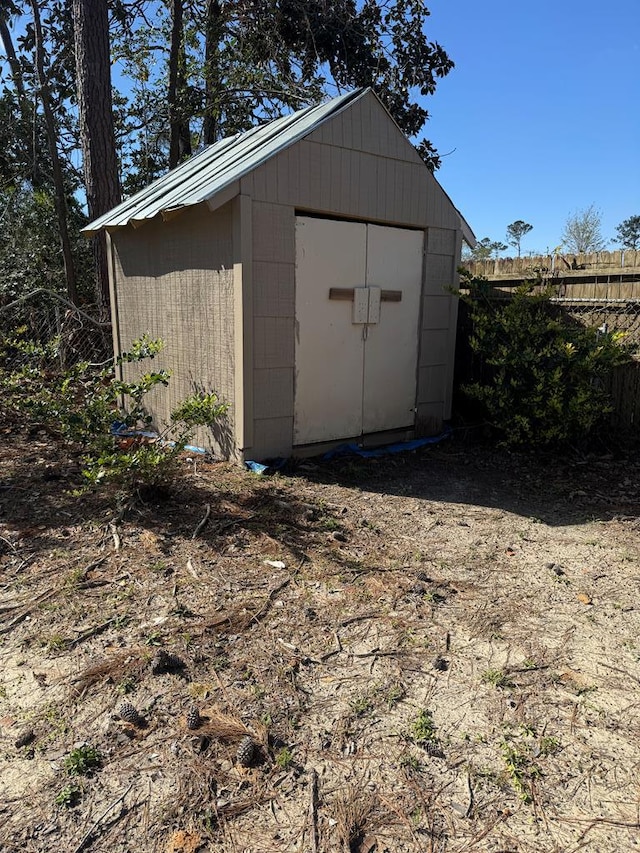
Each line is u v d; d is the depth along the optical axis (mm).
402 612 2961
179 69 12477
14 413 6277
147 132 12461
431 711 2264
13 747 2039
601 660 2607
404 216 5719
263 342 4891
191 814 1792
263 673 2451
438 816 1812
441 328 6344
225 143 6523
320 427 5500
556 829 1775
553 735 2154
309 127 4855
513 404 5762
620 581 3346
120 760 1989
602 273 6016
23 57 11172
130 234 6094
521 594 3184
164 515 3986
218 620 2818
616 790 1919
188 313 5414
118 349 6691
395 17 11805
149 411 6270
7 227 9922
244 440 4949
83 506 4102
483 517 4297
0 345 7207
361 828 1764
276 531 3812
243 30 12055
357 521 4094
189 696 2301
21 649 2580
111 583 3129
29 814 1778
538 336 5672
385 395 5988
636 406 5832
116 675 2410
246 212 4566
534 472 5430
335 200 5129
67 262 9102
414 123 12461
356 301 5473
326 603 3014
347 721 2199
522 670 2521
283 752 2037
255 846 1694
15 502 4148
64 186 10414
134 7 11734
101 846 1683
